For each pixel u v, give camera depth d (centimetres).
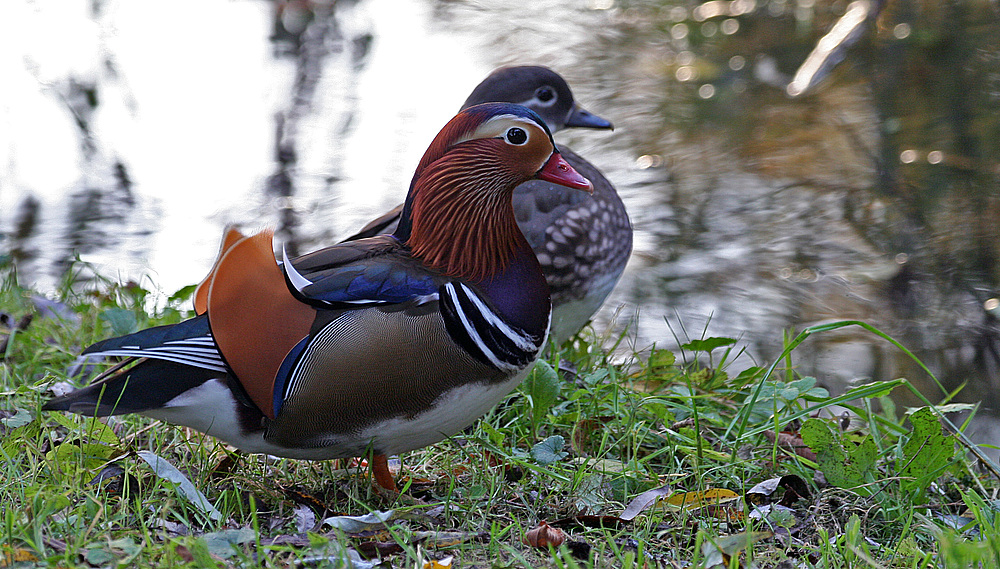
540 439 711
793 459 694
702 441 691
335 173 1409
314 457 573
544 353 814
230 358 514
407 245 583
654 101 1650
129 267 1122
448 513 574
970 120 1505
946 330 1052
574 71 1798
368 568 485
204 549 451
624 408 729
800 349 1011
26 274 1091
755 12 1927
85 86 1620
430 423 555
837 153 1467
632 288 1122
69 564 446
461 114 584
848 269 1176
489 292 567
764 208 1316
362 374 524
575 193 802
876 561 541
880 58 1652
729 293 1119
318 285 529
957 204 1311
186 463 629
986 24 1620
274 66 1808
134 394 516
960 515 647
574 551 535
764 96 1666
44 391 708
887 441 733
